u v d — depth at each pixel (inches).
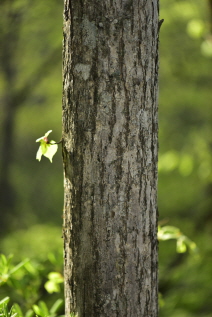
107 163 210.5
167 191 674.8
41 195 1024.2
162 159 514.6
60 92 839.7
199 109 646.5
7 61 765.3
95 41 209.9
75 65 210.8
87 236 211.6
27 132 1060.5
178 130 655.1
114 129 210.2
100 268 211.8
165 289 433.1
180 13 532.7
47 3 598.9
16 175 1051.3
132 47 210.1
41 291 248.1
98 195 210.8
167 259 476.1
